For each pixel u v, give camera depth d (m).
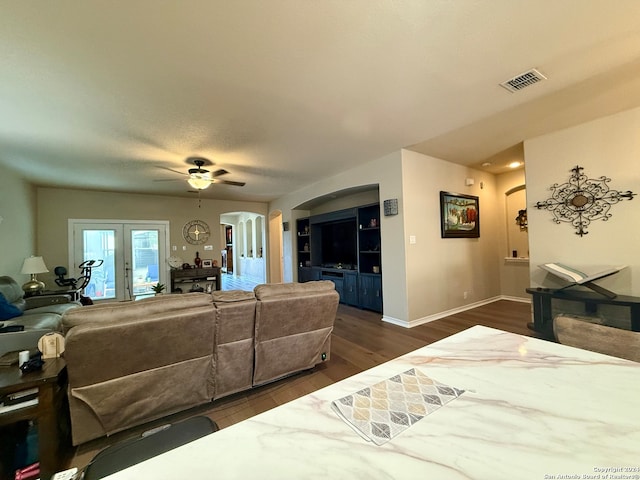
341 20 1.63
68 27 1.61
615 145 2.98
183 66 2.01
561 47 1.93
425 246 4.24
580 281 2.95
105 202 6.11
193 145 3.51
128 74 2.08
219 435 0.68
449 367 1.02
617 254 3.00
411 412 0.76
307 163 4.47
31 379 1.49
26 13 1.50
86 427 1.71
